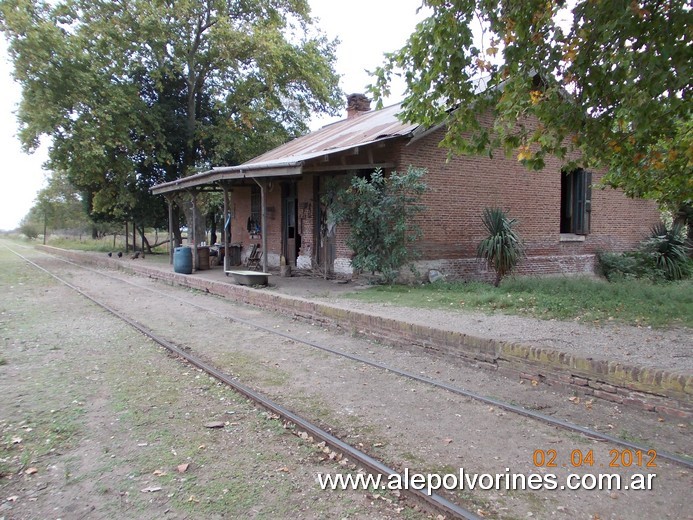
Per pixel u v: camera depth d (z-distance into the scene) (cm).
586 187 1589
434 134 1294
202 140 2602
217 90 2675
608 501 336
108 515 318
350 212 1229
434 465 384
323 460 396
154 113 2400
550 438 434
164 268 1788
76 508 326
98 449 410
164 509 324
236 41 2281
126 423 463
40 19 2108
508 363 604
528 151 583
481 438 434
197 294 1353
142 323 938
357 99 2100
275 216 1741
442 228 1326
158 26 2256
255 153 2652
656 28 477
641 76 486
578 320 776
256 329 885
